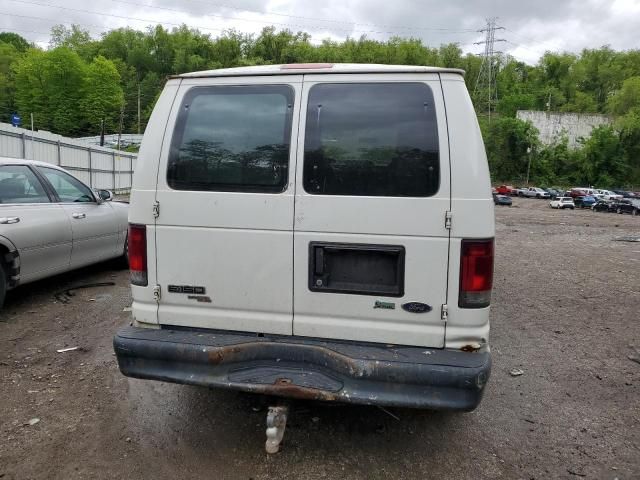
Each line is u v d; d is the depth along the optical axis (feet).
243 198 9.62
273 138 9.64
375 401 8.57
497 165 259.80
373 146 9.26
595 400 12.59
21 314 17.89
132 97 291.58
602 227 75.87
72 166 79.66
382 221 9.09
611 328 18.34
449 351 9.02
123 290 21.20
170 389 12.57
